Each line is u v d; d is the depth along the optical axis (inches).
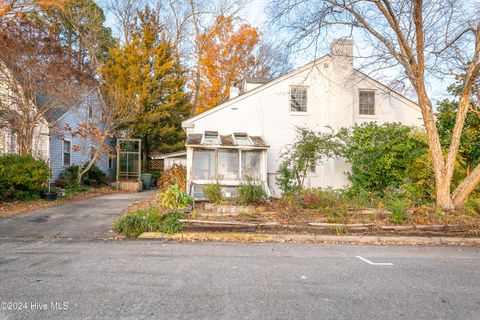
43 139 612.4
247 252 251.6
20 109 491.2
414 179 449.7
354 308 145.6
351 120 576.4
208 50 1193.4
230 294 160.6
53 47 494.6
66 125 629.9
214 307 144.2
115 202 475.5
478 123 441.1
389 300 155.9
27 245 259.9
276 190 564.4
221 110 571.2
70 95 521.0
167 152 978.7
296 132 578.2
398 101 605.0
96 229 315.0
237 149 515.5
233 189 482.0
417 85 385.7
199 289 166.9
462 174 457.1
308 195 375.9
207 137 535.5
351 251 261.9
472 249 276.7
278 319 133.0
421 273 201.3
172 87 928.3
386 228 318.0
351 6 394.9
